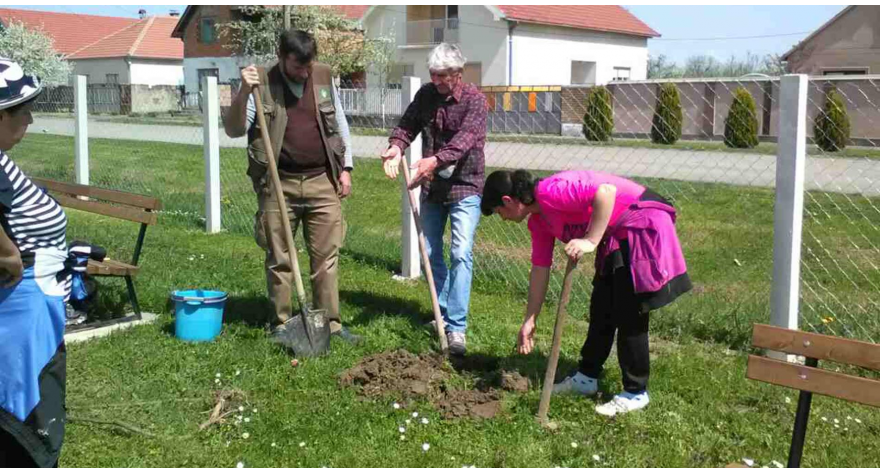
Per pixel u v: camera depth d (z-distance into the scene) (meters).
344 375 4.44
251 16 32.03
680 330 5.40
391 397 4.20
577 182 3.88
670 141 8.91
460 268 4.92
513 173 4.06
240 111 4.74
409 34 35.38
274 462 3.54
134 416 3.98
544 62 33.56
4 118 2.81
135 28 48.41
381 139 18.03
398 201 10.27
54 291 2.94
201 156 14.62
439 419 3.99
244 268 6.88
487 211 4.17
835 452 3.69
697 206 10.38
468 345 5.11
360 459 3.57
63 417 2.99
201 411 4.07
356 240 7.97
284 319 5.13
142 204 5.51
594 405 4.18
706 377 4.57
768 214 9.84
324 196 5.01
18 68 2.84
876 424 4.01
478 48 32.94
